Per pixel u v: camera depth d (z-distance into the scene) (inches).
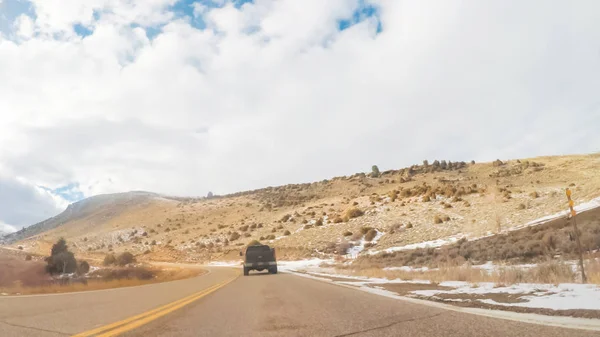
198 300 457.4
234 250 3041.3
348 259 1775.3
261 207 4677.7
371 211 2940.5
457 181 3779.5
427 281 606.5
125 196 7632.9
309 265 1903.3
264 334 239.1
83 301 443.2
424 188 3159.5
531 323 236.1
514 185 3070.9
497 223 1635.1
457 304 347.9
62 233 5861.2
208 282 864.9
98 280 1224.2
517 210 1989.4
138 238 4407.0
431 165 4926.2
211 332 248.4
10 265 1828.2
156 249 3713.1
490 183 3383.4
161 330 256.1
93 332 244.5
